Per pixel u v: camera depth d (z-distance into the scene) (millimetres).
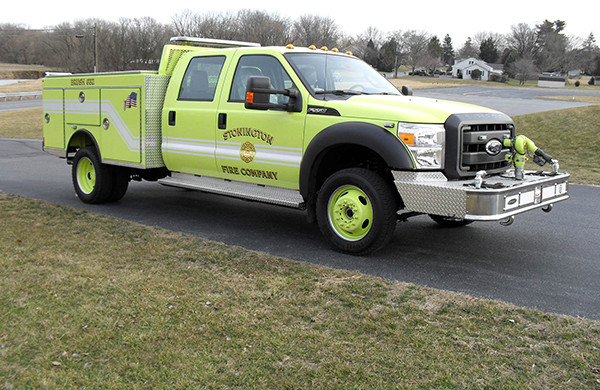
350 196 5469
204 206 8180
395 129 5035
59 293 4285
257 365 3246
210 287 4426
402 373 3152
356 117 5285
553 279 4898
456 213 4828
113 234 6055
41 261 5031
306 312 3957
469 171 5266
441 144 5086
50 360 3324
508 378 3109
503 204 4793
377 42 103875
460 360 3297
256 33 71188
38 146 17516
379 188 5227
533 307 4203
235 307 4035
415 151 4973
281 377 3121
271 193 6188
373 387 3020
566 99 42875
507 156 5516
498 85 77562
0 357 3369
